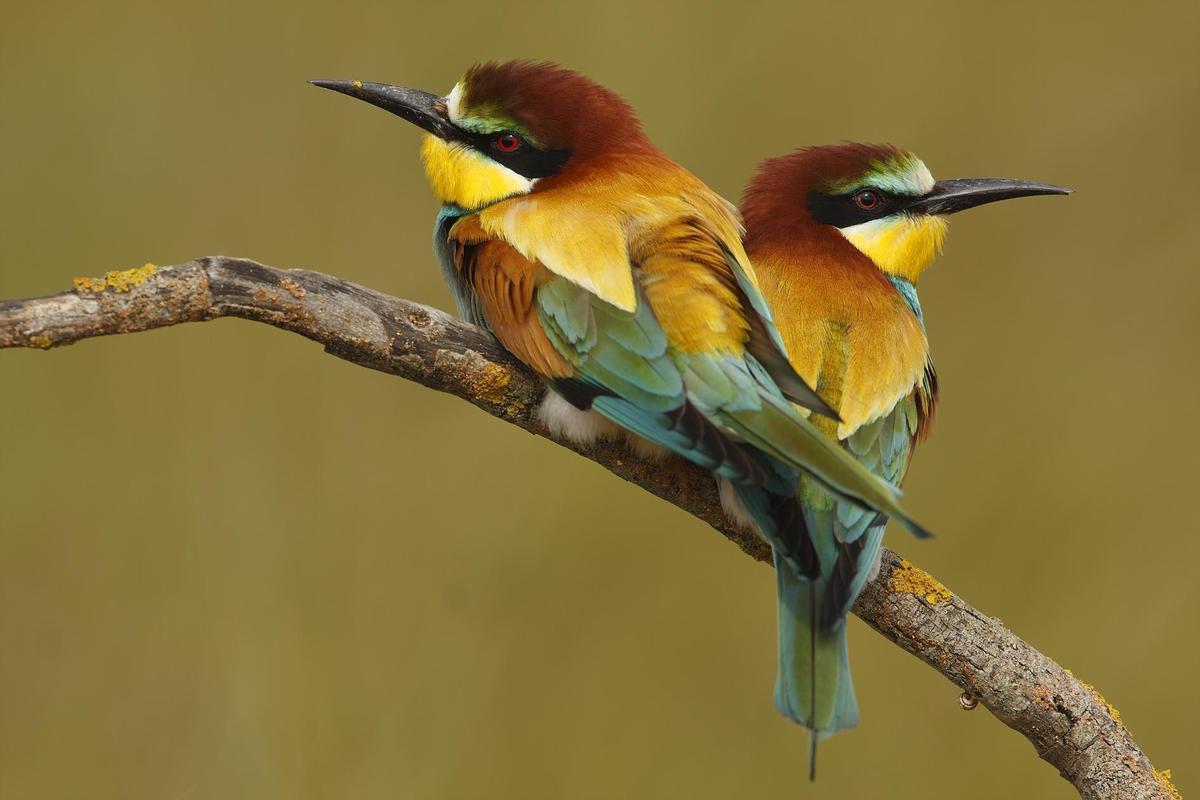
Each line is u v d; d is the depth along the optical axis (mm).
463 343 7113
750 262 8070
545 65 8195
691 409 6777
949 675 7012
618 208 7387
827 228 8438
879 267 8664
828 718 6750
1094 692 6934
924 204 8805
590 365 7023
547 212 7418
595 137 7832
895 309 7977
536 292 7195
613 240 7223
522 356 7188
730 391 6773
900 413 7754
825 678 6809
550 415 7266
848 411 7504
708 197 7637
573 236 7270
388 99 8125
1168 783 6809
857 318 7777
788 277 7938
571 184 7637
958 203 8805
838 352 7641
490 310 7309
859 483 6215
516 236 7375
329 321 6750
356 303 6797
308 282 6688
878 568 7074
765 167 8734
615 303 7051
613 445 7348
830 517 7105
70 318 6203
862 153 8703
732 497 7301
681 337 6918
